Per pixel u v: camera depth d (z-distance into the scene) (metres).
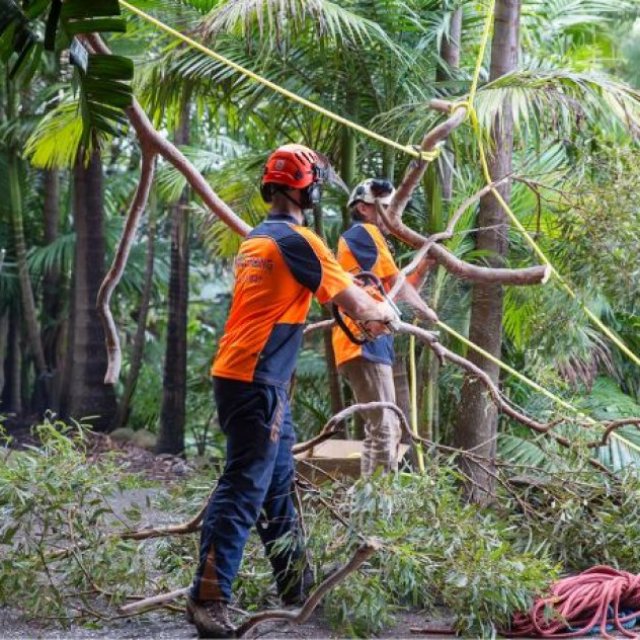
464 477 5.18
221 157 9.22
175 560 4.78
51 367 12.62
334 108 7.29
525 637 4.37
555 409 5.95
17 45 4.48
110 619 4.41
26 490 4.46
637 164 6.05
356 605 4.23
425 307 5.59
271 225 4.29
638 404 8.27
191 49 7.30
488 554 4.24
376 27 6.55
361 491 4.22
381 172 7.79
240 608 4.63
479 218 6.42
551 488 5.21
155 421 11.97
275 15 6.62
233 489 4.18
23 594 4.43
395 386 6.96
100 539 4.50
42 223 12.87
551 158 6.96
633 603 4.58
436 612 4.52
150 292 11.68
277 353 4.21
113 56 4.39
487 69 8.14
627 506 5.08
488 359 6.29
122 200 12.88
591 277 6.08
